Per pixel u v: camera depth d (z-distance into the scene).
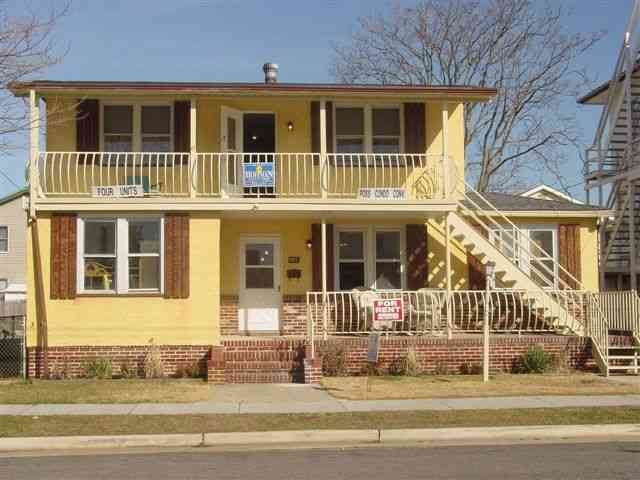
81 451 10.99
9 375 18.27
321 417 12.66
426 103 20.64
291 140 20.59
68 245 18.08
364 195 18.72
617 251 27.34
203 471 9.48
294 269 20.41
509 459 10.04
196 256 18.27
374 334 16.30
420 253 20.53
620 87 27.81
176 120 19.73
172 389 15.82
